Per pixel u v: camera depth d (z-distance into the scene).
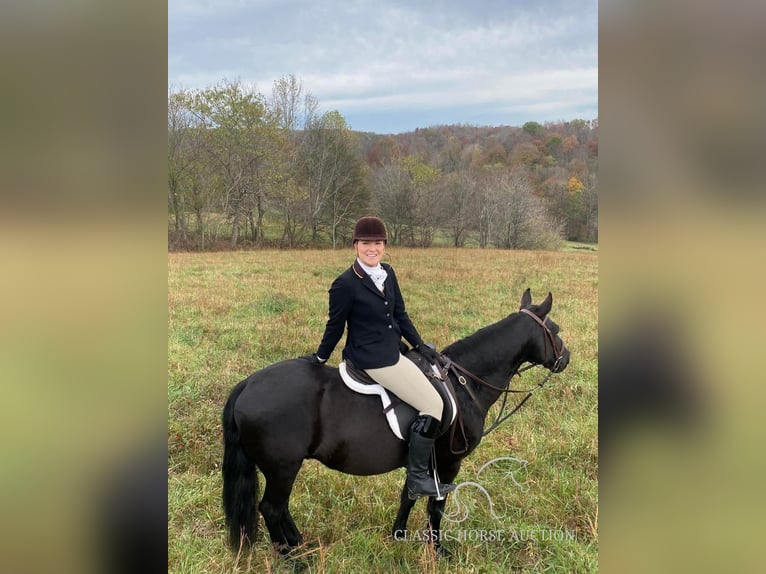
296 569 2.95
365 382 2.89
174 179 23.02
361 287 2.83
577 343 6.99
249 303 9.37
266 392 2.78
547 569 3.10
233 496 2.83
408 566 3.02
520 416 4.96
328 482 3.85
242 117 24.55
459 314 8.58
